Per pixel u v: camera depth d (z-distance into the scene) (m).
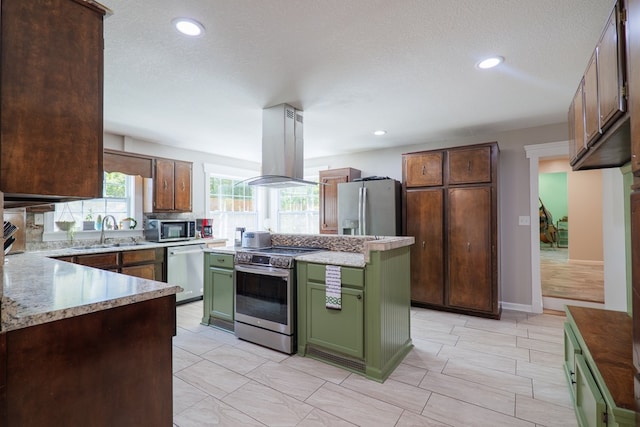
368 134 4.26
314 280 2.63
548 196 9.43
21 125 1.08
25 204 1.65
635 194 1.01
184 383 2.25
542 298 4.18
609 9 1.71
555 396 2.07
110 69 2.40
